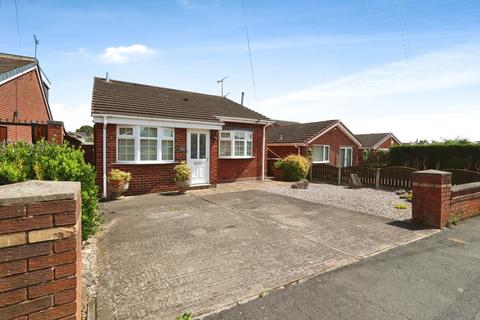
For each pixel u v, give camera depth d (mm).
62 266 1633
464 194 6211
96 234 4941
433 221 5613
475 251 4293
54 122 8625
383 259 3953
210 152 11320
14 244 1481
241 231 5246
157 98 12289
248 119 13359
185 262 3760
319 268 3623
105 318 2477
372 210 7312
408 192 10328
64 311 1649
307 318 2551
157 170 9969
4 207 1450
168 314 2564
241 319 2516
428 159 14102
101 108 9289
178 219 6133
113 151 9086
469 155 12562
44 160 3729
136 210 7039
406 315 2617
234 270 3529
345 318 2559
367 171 12750
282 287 3119
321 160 18641
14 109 10414
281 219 6227
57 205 1603
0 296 1466
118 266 3598
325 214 6777
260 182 13500
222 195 9508
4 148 4074
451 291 3068
